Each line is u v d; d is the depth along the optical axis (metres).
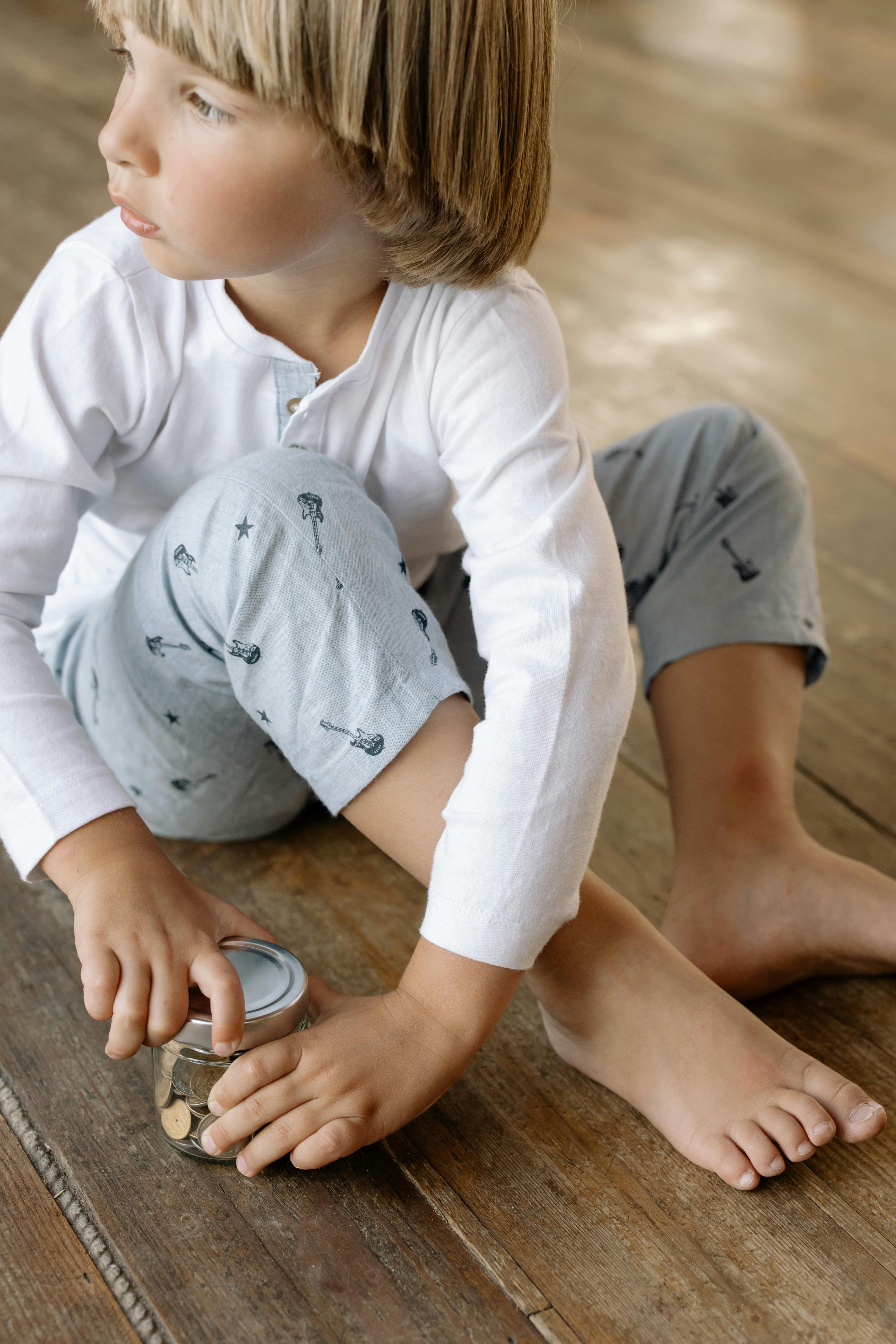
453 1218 0.70
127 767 0.93
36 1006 0.84
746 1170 0.72
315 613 0.74
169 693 0.86
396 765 0.75
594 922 0.78
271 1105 0.68
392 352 0.79
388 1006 0.72
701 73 3.41
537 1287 0.66
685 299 2.15
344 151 0.65
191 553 0.76
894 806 1.10
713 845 0.91
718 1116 0.74
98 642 0.90
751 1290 0.67
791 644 0.97
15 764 0.74
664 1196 0.72
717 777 0.93
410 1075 0.70
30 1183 0.71
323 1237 0.68
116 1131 0.75
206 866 0.99
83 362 0.77
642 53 3.53
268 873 0.99
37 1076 0.78
